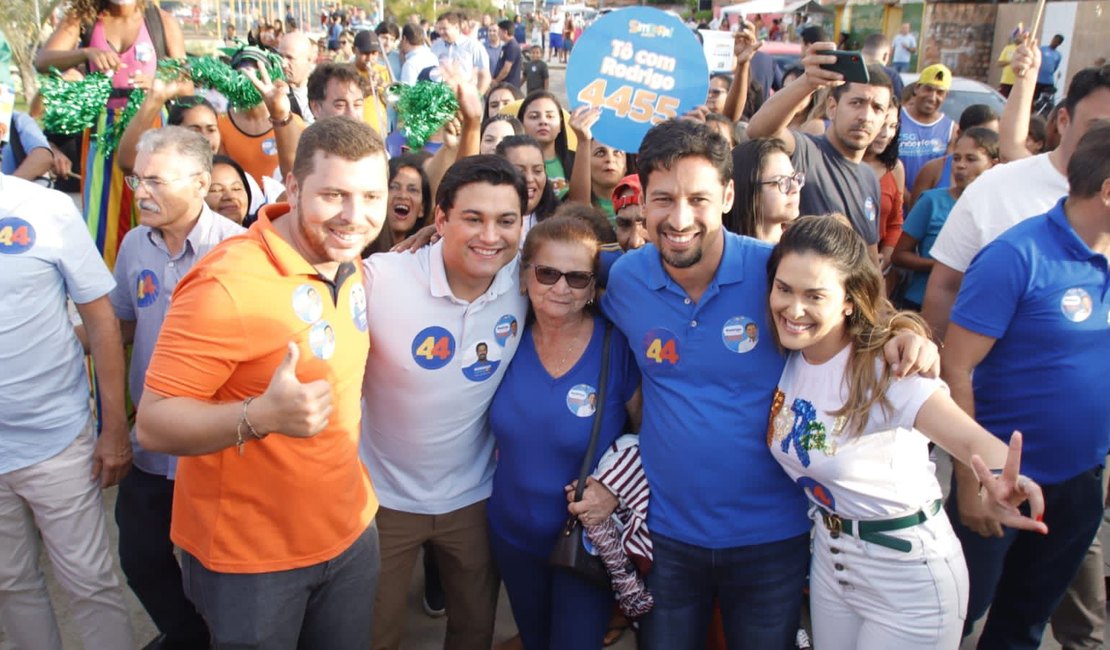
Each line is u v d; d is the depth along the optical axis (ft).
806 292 7.06
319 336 7.31
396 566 9.34
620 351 8.87
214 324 6.69
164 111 14.84
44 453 9.02
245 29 64.49
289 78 19.66
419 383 8.57
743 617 8.48
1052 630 10.59
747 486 8.11
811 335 7.23
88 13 14.85
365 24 76.79
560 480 8.79
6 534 9.24
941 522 7.52
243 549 7.37
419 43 30.78
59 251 8.87
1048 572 9.20
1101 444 8.62
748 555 8.21
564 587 8.89
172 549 10.43
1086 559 9.96
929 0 60.49
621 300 8.59
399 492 9.18
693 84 12.10
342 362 7.59
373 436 9.14
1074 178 8.04
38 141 14.62
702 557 8.27
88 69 14.96
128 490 10.16
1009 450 6.18
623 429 9.10
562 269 8.27
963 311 8.59
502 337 8.80
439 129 12.59
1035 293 8.22
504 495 9.04
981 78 61.52
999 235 9.18
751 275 8.04
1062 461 8.59
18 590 9.50
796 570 8.40
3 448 8.85
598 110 12.33
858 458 7.29
